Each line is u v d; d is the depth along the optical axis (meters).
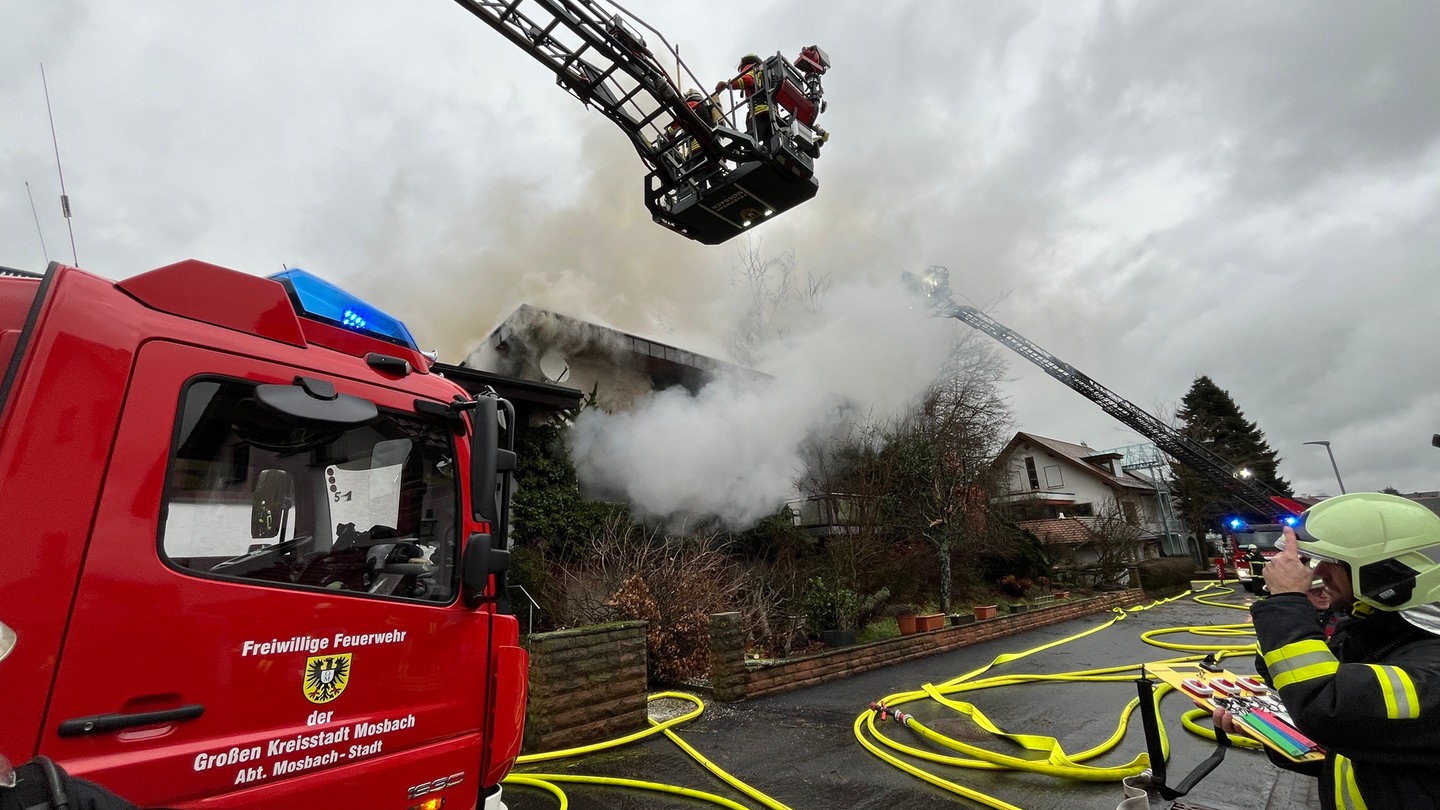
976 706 6.64
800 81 5.67
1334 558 1.75
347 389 2.32
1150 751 3.89
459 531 2.62
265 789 1.84
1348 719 1.56
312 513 2.17
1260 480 44.38
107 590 1.64
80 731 1.53
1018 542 18.75
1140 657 9.30
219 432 1.98
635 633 6.00
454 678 2.45
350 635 2.13
